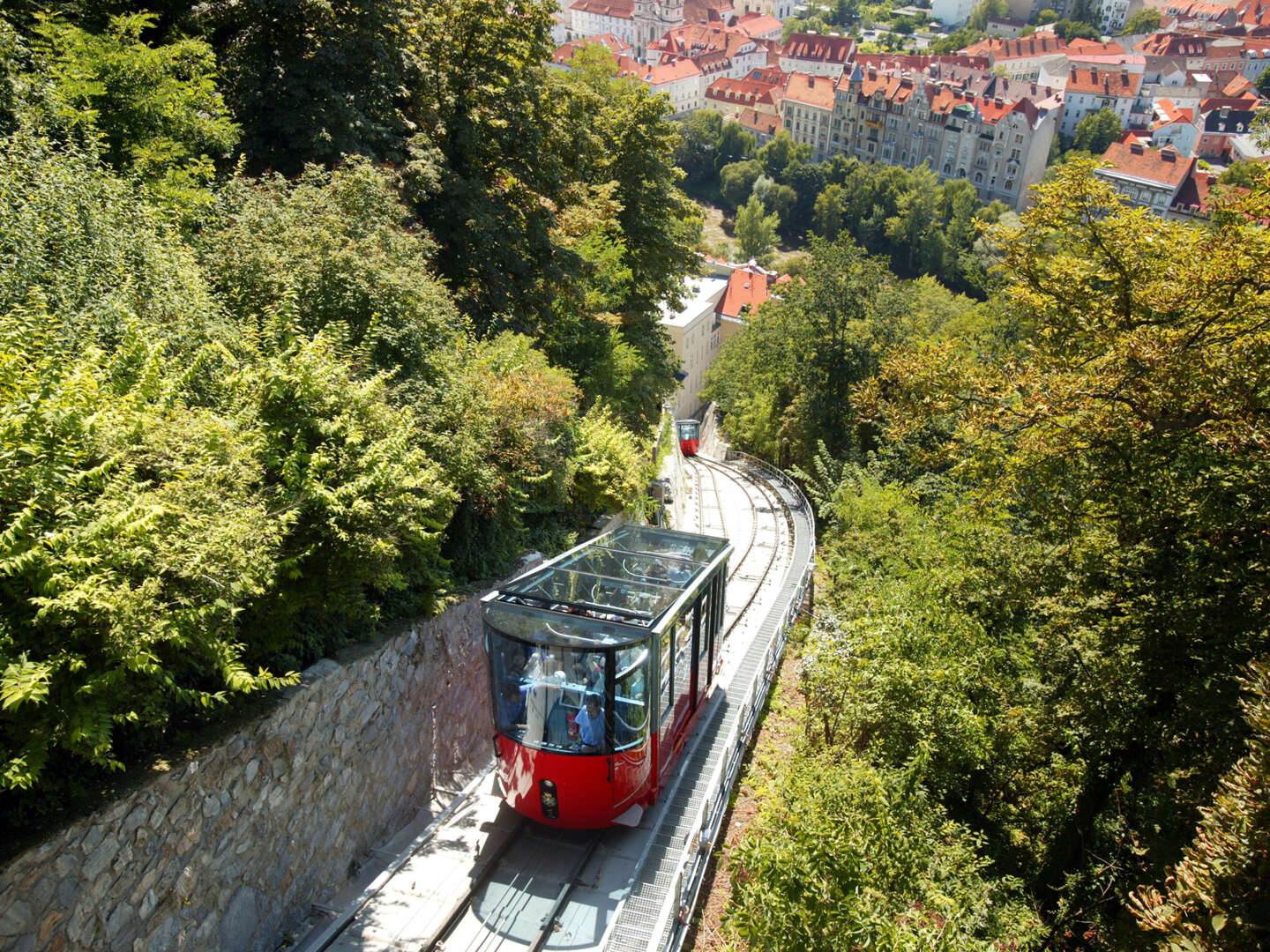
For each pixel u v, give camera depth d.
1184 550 14.93
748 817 12.41
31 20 15.96
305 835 9.34
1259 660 10.62
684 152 148.12
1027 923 11.28
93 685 6.59
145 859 7.27
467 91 22.41
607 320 26.97
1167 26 192.62
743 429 51.31
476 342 18.11
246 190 13.45
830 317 42.94
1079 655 16.22
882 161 147.25
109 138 14.41
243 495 8.69
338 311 12.45
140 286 10.73
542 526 17.64
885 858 8.48
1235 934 7.86
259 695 8.96
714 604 14.35
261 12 18.77
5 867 6.16
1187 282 14.92
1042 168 134.25
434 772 12.30
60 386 7.61
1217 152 131.00
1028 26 194.12
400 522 10.15
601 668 10.43
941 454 19.53
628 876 10.73
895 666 12.09
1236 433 12.69
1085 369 17.08
